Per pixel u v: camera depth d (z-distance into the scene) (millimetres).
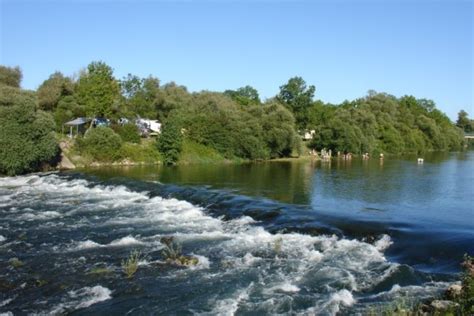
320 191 46812
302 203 38781
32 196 43031
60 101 94875
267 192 45594
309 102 139000
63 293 18469
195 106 112688
